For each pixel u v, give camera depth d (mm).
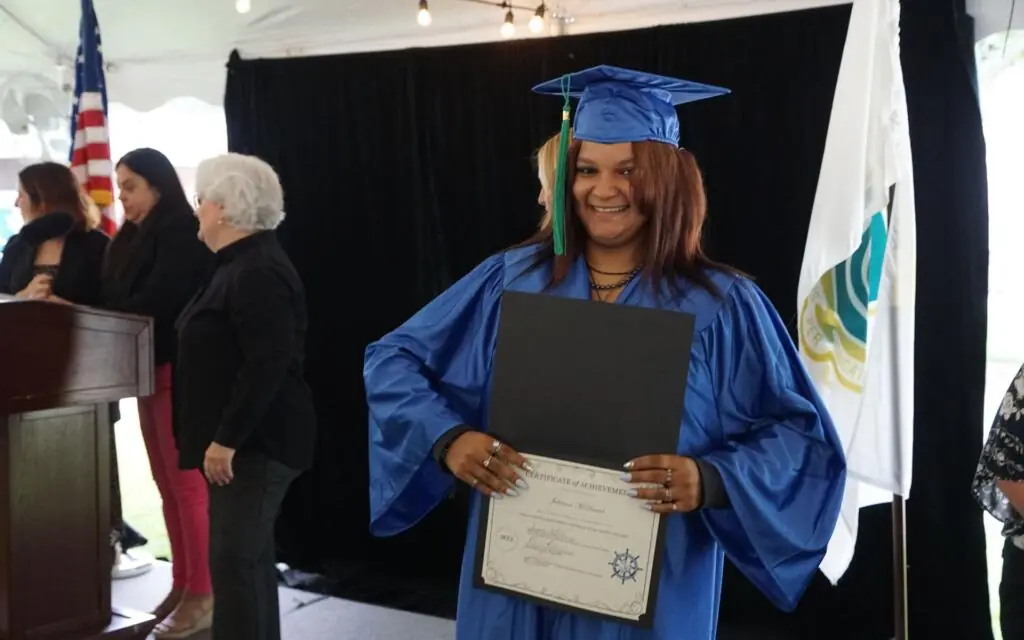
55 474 2439
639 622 1192
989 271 2486
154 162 2781
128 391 2453
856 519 2213
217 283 2279
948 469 2543
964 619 2568
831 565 2227
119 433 6051
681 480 1170
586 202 1275
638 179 1246
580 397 1210
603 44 2924
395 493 1320
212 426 2264
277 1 3264
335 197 3410
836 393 2131
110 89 3715
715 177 2842
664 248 1273
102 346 2379
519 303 1242
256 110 3467
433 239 3260
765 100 2752
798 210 2734
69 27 3705
